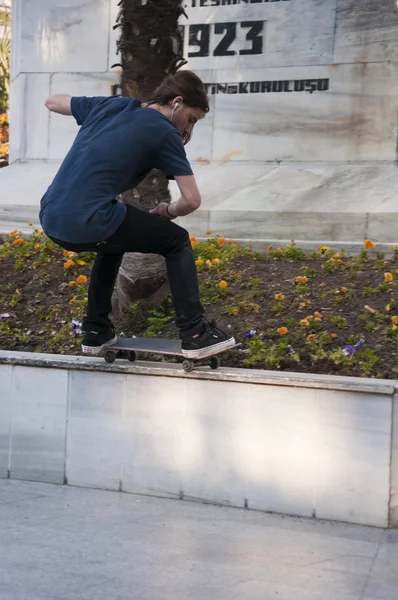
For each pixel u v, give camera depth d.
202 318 3.75
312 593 2.72
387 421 3.40
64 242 3.57
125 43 4.74
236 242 6.34
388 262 5.51
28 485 4.04
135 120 3.61
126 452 3.91
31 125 10.48
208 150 9.51
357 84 8.87
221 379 3.67
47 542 3.20
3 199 9.12
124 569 2.92
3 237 6.72
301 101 9.11
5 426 4.16
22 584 2.76
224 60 9.43
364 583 2.82
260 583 2.81
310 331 4.45
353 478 3.47
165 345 3.93
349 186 8.24
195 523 3.47
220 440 3.71
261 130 9.29
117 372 3.90
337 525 3.47
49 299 5.30
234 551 3.13
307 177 8.65
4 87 19.09
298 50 9.10
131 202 4.76
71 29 10.16
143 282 4.77
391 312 4.59
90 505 3.71
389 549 3.18
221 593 2.71
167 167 3.62
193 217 8.03
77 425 4.00
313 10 9.01
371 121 8.82
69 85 10.20
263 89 9.27
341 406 3.47
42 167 10.20
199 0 9.51
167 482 3.83
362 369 3.94
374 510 3.44
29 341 4.75
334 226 7.53
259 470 3.64
